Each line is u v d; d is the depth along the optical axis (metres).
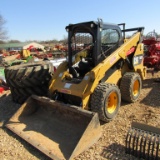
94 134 4.05
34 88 5.94
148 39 8.38
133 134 3.75
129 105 5.95
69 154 3.75
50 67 6.19
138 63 6.32
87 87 4.67
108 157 3.74
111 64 5.07
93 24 4.86
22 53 15.79
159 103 6.01
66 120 4.64
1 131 4.80
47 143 4.10
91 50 5.23
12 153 4.00
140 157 3.70
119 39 5.73
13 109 6.03
